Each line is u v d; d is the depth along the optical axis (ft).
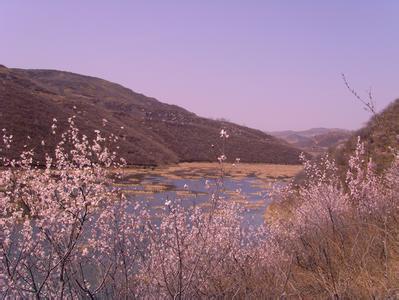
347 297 14.71
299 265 20.03
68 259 14.71
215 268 17.67
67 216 15.94
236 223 21.72
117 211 17.60
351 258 17.01
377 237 18.12
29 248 15.70
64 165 17.43
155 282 15.81
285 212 30.48
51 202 16.43
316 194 27.96
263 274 19.02
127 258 17.12
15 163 18.06
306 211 26.48
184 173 201.77
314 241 21.74
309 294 16.47
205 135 404.57
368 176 27.76
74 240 15.80
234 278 17.57
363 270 16.06
